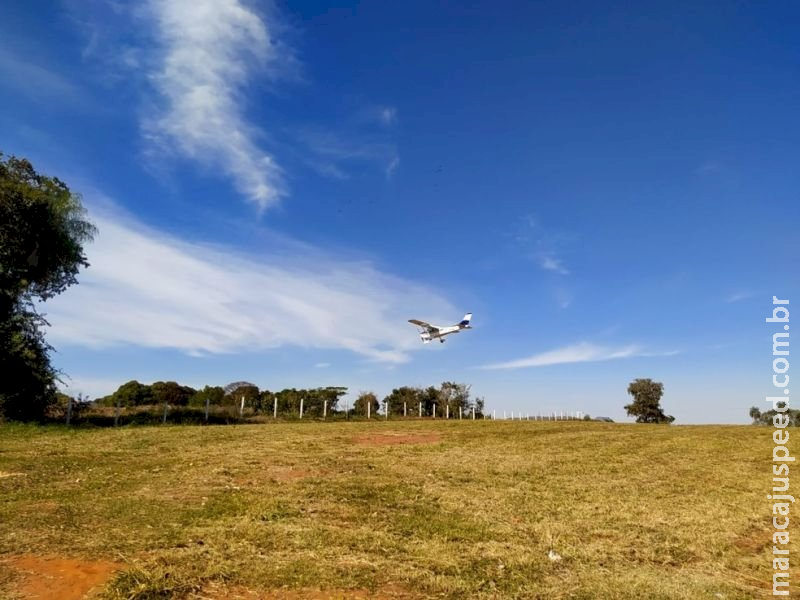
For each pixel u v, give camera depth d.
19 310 22.17
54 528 6.65
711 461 15.31
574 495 10.67
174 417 26.28
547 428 22.52
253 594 5.11
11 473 10.31
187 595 4.95
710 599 5.91
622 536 8.12
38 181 23.80
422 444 16.84
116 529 6.74
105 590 4.86
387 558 6.35
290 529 7.14
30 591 4.81
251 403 37.88
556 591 5.78
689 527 8.86
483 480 11.61
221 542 6.41
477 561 6.54
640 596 5.81
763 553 7.89
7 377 20.52
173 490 9.16
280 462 12.54
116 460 12.26
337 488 10.01
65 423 21.47
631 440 18.89
